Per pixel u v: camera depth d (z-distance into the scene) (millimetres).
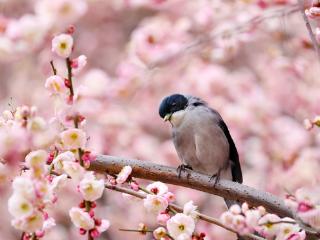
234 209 5555
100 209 13648
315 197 5801
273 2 11188
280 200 7062
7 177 5746
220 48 12672
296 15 13484
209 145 9805
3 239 13195
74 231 13234
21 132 5410
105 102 12883
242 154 13430
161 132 14688
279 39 12820
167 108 10172
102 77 12664
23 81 15078
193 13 13609
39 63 14500
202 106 10250
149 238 13203
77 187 5699
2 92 15164
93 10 15734
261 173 12812
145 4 13594
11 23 10312
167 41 12727
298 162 12156
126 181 6602
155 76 13672
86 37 16906
